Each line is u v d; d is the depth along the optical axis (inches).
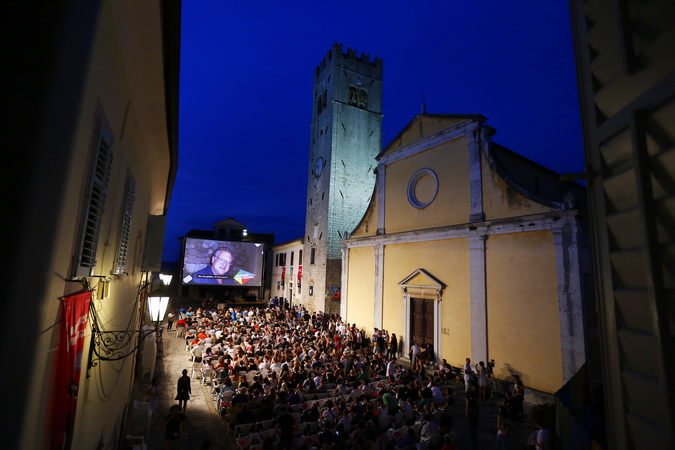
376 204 817.5
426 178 706.2
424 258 674.2
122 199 192.1
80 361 113.3
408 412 373.1
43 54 72.1
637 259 72.4
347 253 872.9
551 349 472.1
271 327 835.4
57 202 74.7
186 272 1517.0
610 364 84.2
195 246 1542.8
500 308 538.0
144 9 138.0
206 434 384.8
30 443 74.4
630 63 70.9
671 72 61.2
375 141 1323.8
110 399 216.2
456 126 647.1
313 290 1255.5
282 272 1617.9
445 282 625.9
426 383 485.1
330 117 1266.0
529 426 410.3
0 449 65.0
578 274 455.8
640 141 67.0
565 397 305.0
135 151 229.1
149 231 362.3
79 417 131.7
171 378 578.9
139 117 223.9
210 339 679.7
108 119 132.9
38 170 70.6
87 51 82.4
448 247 631.2
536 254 504.4
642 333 71.0
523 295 511.8
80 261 110.3
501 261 546.6
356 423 337.7
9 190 68.4
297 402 390.0
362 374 500.7
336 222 1210.6
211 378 519.2
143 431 365.4
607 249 84.9
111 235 169.5
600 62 86.3
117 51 141.6
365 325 791.1
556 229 482.9
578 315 450.0
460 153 639.1
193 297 1612.9
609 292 84.0
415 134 739.4
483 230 572.1
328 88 1310.3
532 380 485.7
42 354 79.4
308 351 608.1
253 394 399.9
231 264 1583.4
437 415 368.2
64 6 75.7
